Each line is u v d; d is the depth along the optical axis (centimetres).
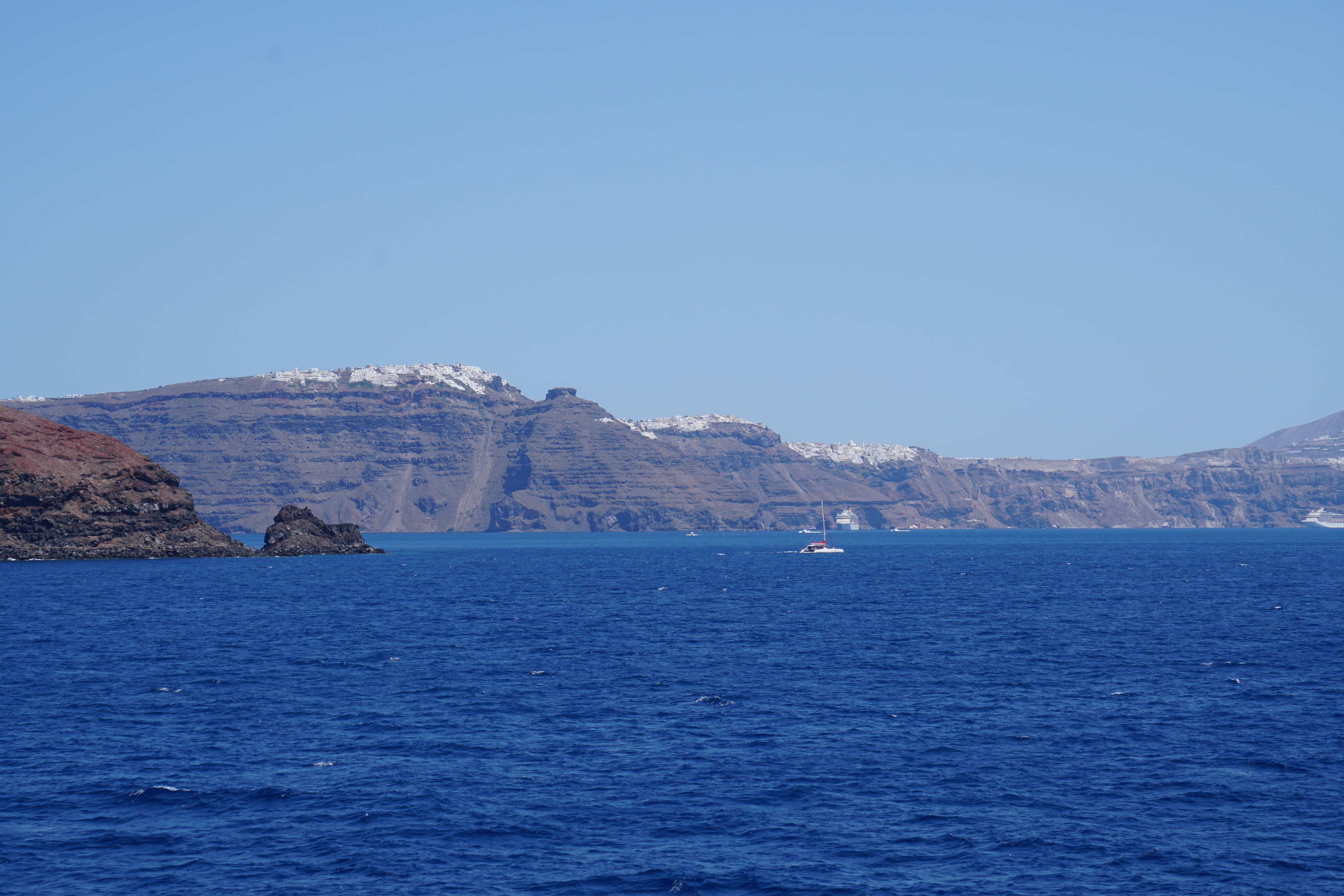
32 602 16288
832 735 6869
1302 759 6219
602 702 7975
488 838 5003
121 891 4403
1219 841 4941
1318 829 5075
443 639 11944
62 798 5534
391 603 16938
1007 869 4638
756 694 8312
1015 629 12750
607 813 5334
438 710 7675
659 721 7300
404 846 4894
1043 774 5953
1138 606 15825
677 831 5081
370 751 6481
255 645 11300
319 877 4556
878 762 6222
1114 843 4919
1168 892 4409
